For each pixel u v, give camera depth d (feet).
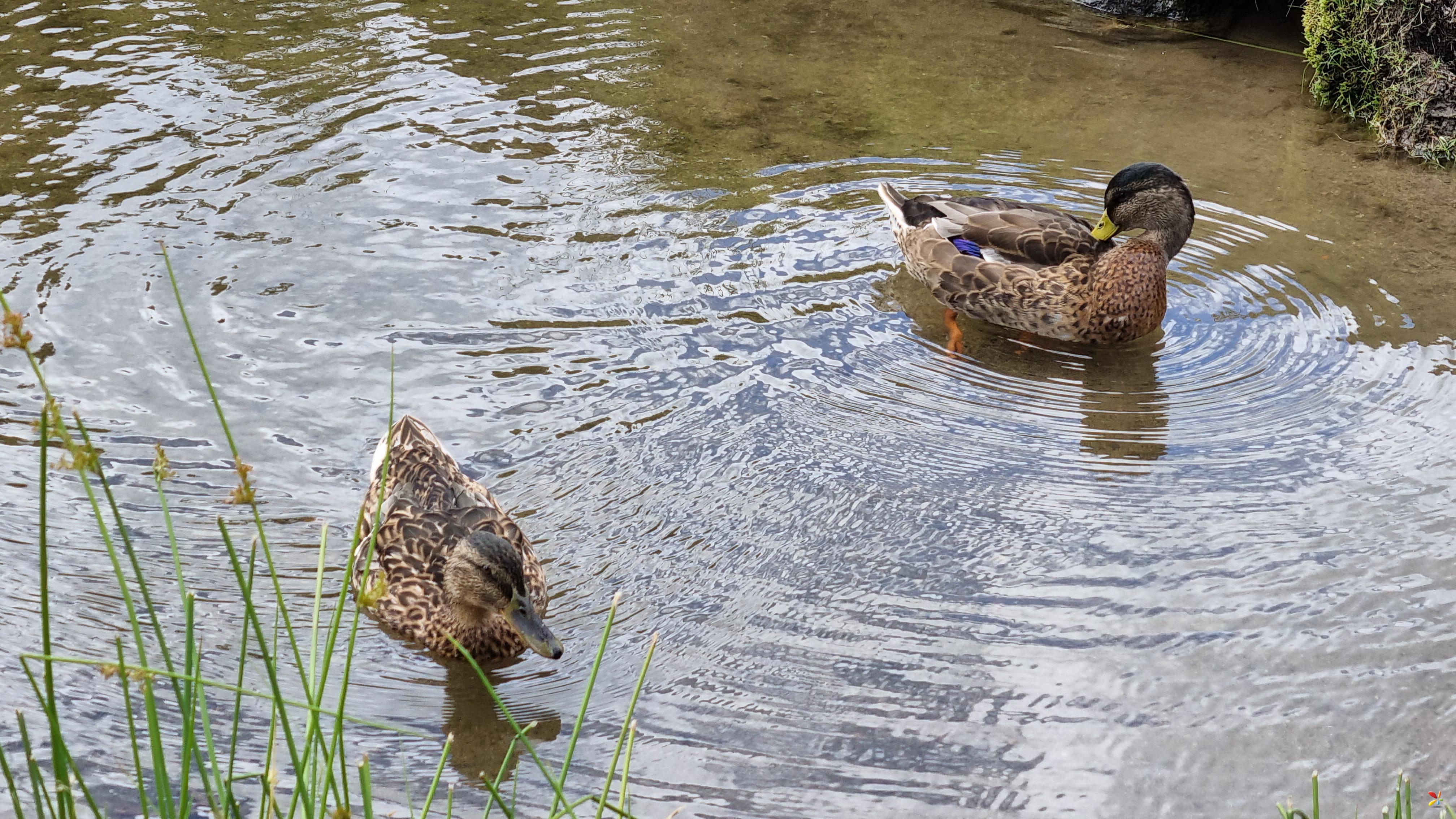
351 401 22.04
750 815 14.26
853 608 17.85
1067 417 22.59
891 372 23.80
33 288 24.39
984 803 14.53
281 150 29.94
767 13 39.19
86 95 31.83
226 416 21.48
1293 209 29.19
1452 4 31.81
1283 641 17.19
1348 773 14.97
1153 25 39.06
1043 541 19.35
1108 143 31.99
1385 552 18.92
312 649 10.36
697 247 27.17
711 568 18.61
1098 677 16.57
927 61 36.37
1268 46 37.96
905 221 26.32
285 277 25.39
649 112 32.68
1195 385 23.58
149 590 17.61
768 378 23.34
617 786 14.66
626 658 16.87
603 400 22.41
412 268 25.93
